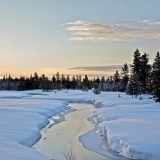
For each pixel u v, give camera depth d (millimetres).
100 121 24391
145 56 57219
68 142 16875
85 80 121750
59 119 27922
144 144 12812
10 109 29891
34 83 125750
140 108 29719
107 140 16812
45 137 18375
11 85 128125
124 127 17438
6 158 10445
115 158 13125
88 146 15688
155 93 38750
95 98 55625
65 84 129750
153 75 39188
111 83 110938
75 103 53688
